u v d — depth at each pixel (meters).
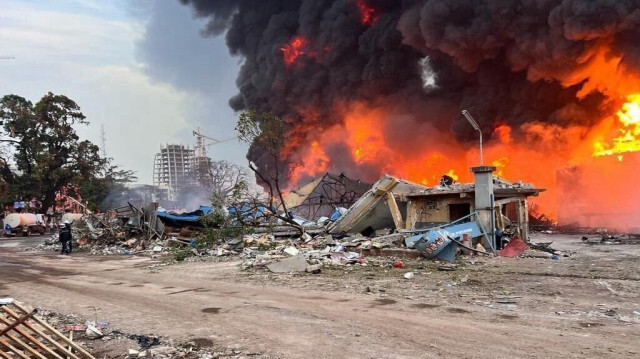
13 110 57.59
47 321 7.54
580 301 8.06
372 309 7.70
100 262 17.58
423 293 9.05
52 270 15.06
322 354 5.47
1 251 25.25
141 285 11.25
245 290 9.98
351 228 21.81
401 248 15.52
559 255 15.57
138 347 6.08
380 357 5.29
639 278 10.48
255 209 22.81
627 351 5.29
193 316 7.62
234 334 6.45
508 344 5.61
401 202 21.64
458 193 18.33
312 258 14.30
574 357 5.11
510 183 19.98
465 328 6.36
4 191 55.75
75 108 61.38
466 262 13.70
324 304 8.21
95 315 7.92
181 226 25.36
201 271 13.48
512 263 13.47
